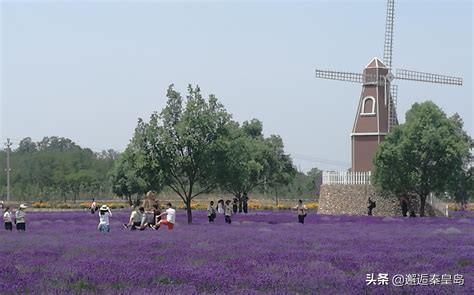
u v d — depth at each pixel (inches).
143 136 2101.4
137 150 2108.8
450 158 2832.2
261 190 3961.6
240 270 771.4
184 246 1118.4
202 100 2122.3
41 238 1355.8
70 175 5300.2
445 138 2851.9
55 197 5300.2
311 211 3663.9
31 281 675.4
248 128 4089.6
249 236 1391.5
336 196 3329.2
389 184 2942.9
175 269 765.9
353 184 3270.2
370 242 1239.5
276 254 970.1
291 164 4052.7
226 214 2128.4
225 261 874.1
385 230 1683.1
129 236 1386.6
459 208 4244.6
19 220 1726.1
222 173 2103.8
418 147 2869.1
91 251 1043.9
